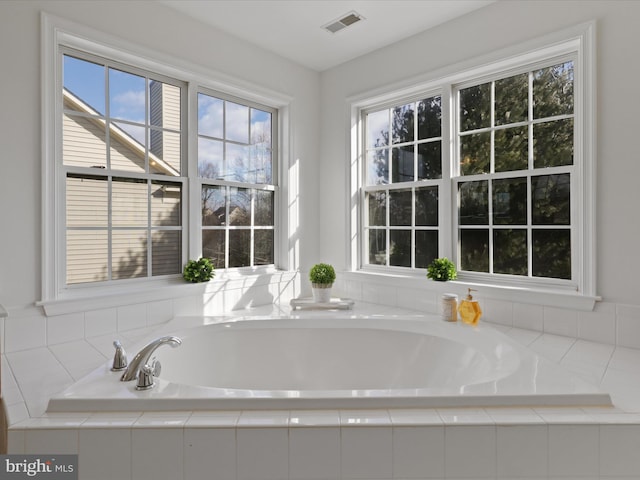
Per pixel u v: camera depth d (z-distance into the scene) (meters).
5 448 1.17
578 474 1.17
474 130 2.64
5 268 1.89
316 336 2.39
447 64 2.63
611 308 2.01
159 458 1.16
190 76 2.60
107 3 2.21
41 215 2.00
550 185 2.32
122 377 1.40
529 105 2.41
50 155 2.04
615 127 1.99
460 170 2.72
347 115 3.22
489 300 2.46
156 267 2.53
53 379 1.55
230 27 2.71
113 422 1.18
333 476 1.16
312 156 3.38
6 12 1.88
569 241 2.25
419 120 2.93
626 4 1.95
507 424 1.16
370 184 3.25
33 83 1.97
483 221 2.60
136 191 2.44
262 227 3.14
